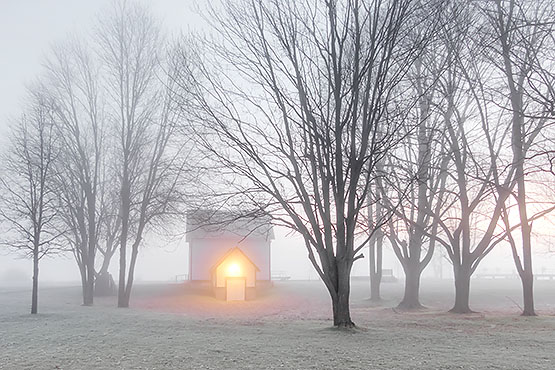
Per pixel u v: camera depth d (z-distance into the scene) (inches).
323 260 775.7
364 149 745.6
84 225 1590.8
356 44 719.1
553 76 566.3
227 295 1887.3
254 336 669.9
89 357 518.0
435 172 1194.0
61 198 1508.4
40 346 602.9
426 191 1278.3
